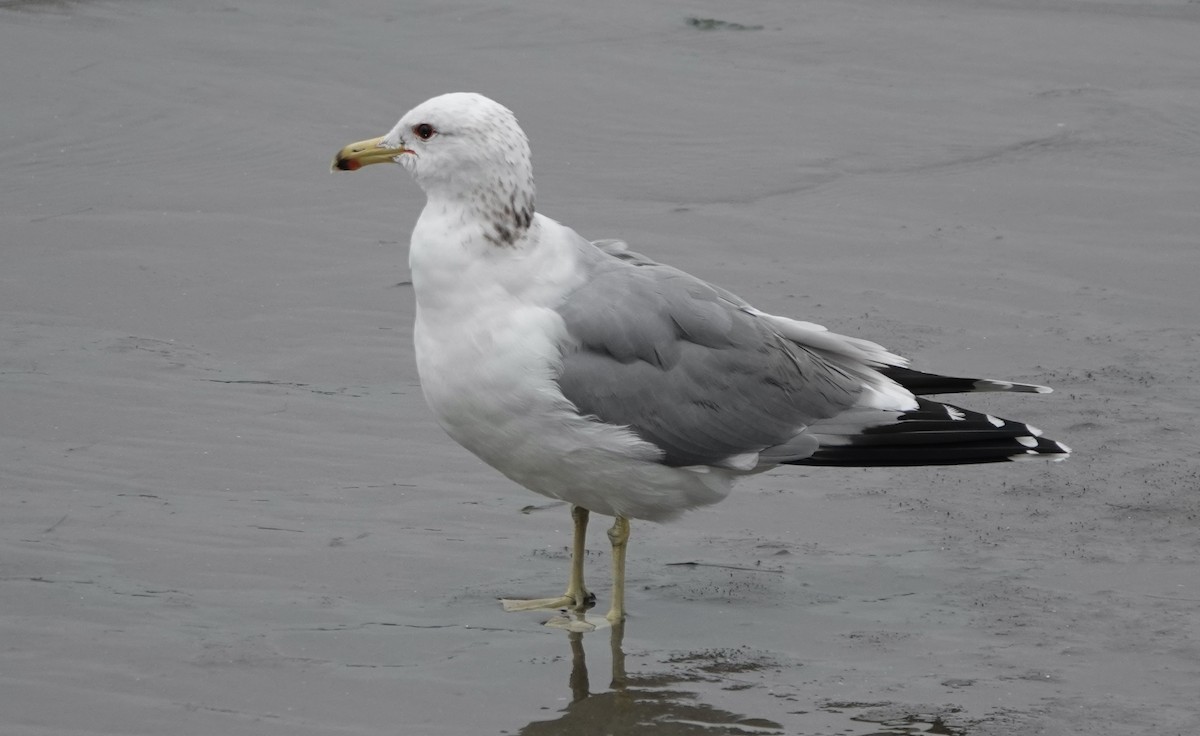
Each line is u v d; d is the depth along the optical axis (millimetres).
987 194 19172
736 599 10539
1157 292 16406
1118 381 14125
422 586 10602
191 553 10805
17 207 17891
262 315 15281
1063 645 9812
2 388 13281
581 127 21141
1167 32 26188
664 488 10438
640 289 10375
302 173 19281
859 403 10938
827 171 19922
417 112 9984
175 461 12195
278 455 12430
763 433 10602
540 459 10195
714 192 19109
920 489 12203
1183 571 10805
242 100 21469
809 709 9070
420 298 10031
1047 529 11469
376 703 9031
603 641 9945
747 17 26391
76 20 24172
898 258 17156
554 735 8750
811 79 23406
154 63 22578
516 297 9969
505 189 9891
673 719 8945
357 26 24797
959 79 23688
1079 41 25578
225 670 9312
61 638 9570
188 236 17234
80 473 11898
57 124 20359
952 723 8883
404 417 13266
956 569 10883
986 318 15586
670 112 21812
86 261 16406
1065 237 17891
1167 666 9539
